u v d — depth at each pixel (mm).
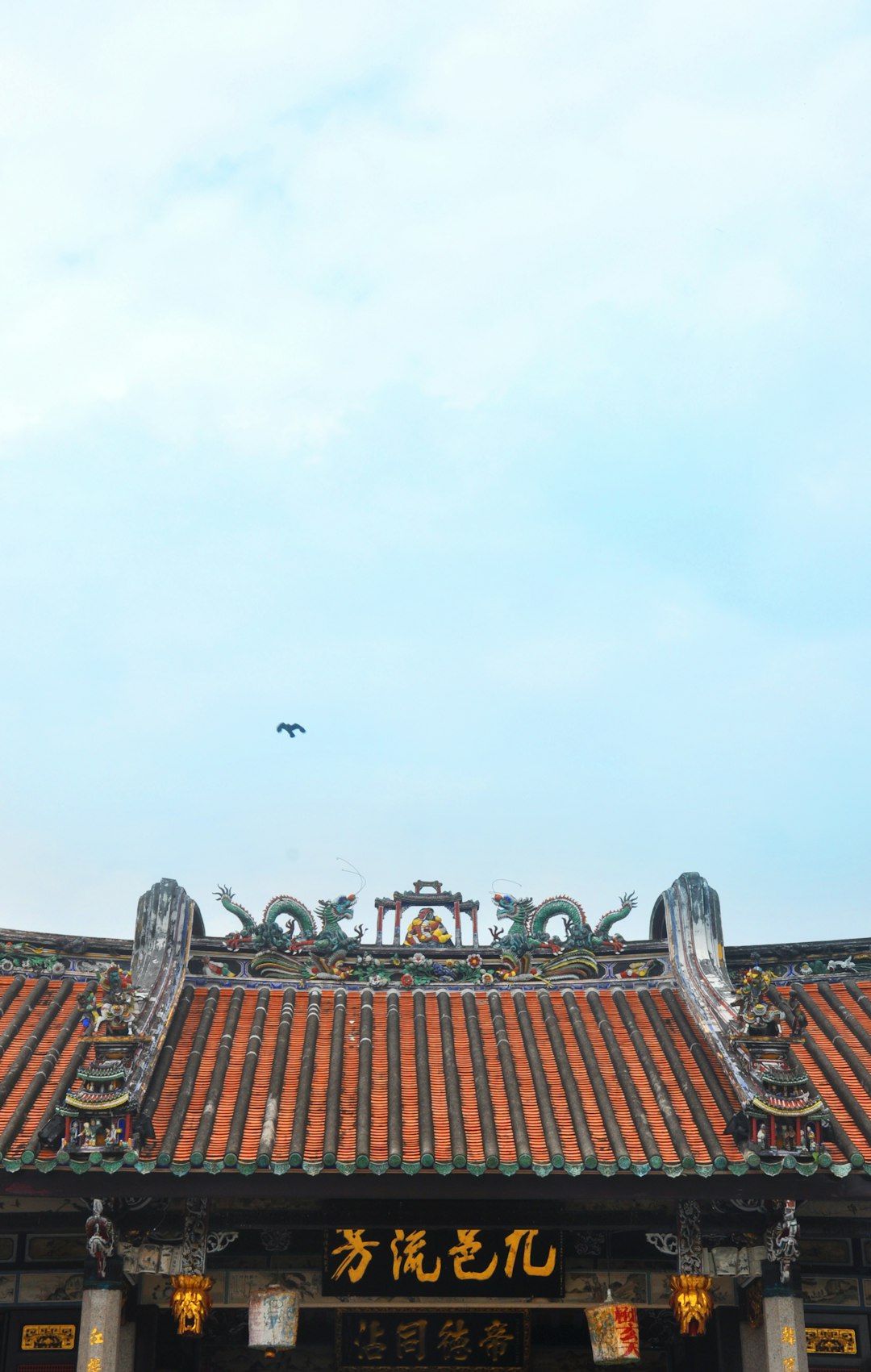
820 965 20750
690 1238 16500
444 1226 16719
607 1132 16031
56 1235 17219
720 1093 16797
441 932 21016
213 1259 16766
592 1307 16594
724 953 20797
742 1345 16781
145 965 19391
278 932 20609
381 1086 17312
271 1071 17641
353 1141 15758
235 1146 15398
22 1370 16844
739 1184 15398
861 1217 17422
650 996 19922
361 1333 18141
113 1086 15242
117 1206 16188
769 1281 16172
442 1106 16859
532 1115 16672
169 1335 18609
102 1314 15812
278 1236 16859
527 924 20953
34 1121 16109
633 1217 16859
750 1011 16484
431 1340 18172
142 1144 15508
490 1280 16766
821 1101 15430
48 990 19969
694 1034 18703
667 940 20656
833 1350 17156
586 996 20156
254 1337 16219
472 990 20438
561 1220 16828
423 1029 18969
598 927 20828
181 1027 18766
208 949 20391
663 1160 15359
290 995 19953
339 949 20625
